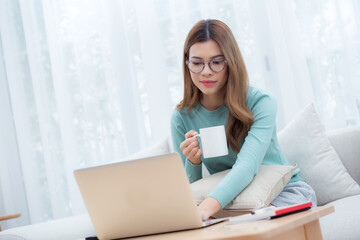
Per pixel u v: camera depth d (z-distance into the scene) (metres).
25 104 3.07
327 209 1.04
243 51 2.60
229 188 1.41
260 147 1.56
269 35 2.58
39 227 1.59
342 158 1.99
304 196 1.64
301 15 2.54
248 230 0.86
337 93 2.47
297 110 2.51
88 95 2.93
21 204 3.06
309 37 2.52
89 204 1.10
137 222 1.09
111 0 2.87
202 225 1.07
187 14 2.70
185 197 1.04
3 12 3.08
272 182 1.52
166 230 1.10
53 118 3.02
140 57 2.85
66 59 2.99
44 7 2.97
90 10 2.94
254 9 2.60
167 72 2.78
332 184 1.89
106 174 1.06
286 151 1.97
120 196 1.07
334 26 2.48
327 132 2.09
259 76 2.59
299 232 0.99
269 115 1.64
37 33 3.03
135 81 2.84
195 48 1.63
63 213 2.97
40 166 3.06
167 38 2.79
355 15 2.43
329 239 1.48
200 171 1.76
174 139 1.90
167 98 2.76
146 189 1.05
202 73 1.62
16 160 3.08
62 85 2.96
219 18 2.65
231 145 1.69
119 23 2.86
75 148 2.94
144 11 2.79
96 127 2.92
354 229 1.46
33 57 3.02
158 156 1.01
